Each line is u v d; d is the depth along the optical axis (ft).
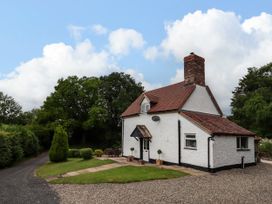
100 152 111.24
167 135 81.56
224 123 81.35
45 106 192.75
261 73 177.99
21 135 124.88
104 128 207.92
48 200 40.93
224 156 70.74
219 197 41.60
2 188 51.49
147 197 41.81
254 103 153.79
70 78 201.67
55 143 103.14
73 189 48.55
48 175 68.49
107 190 46.98
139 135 89.20
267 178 58.39
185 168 72.13
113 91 220.64
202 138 70.03
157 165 78.43
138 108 98.37
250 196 42.19
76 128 199.00
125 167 71.10
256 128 155.84
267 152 104.99
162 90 99.66
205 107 86.22
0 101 272.10
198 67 86.02
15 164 104.58
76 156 116.47
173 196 42.34
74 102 201.67
